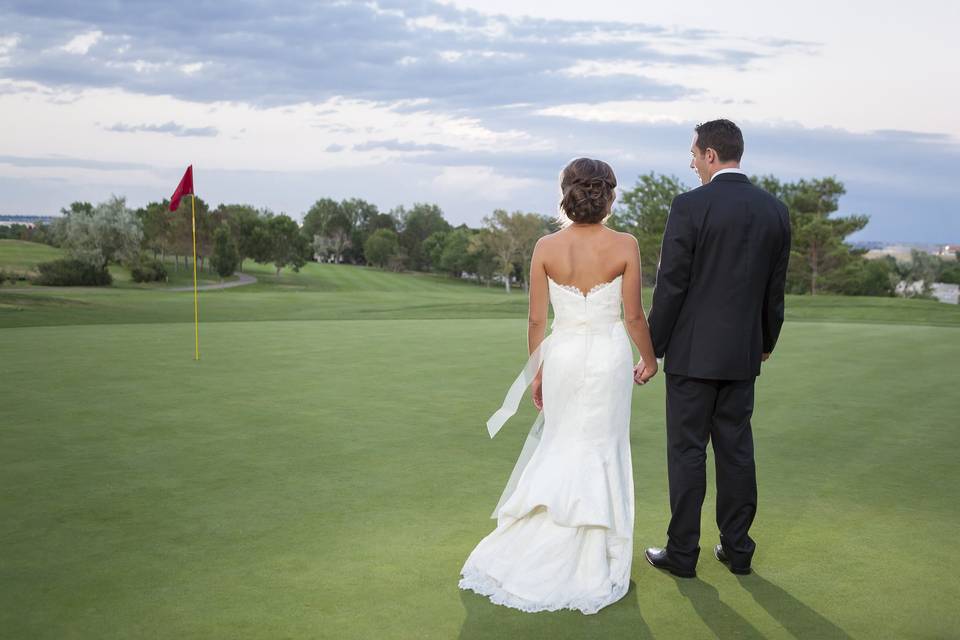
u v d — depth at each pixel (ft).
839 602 9.59
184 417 19.99
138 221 210.18
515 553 10.25
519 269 294.87
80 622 8.75
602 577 9.89
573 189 10.25
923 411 21.42
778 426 19.56
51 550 10.95
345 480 14.56
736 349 10.14
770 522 12.48
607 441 10.42
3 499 13.20
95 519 12.25
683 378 10.45
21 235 279.49
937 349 35.60
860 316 68.69
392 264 397.39
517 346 36.04
